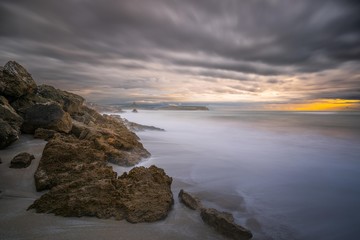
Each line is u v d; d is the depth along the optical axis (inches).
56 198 287.3
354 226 328.2
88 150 419.2
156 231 259.8
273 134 1432.1
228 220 276.4
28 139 478.3
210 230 273.4
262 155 803.4
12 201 292.0
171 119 2893.7
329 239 297.1
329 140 1183.6
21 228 236.5
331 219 346.3
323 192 452.8
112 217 275.7
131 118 3070.9
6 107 485.1
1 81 543.2
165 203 310.0
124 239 236.5
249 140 1180.5
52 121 520.4
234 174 550.9
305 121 2532.0
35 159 391.2
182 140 1117.1
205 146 955.3
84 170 357.7
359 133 1451.8
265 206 381.1
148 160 619.5
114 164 494.9
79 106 806.5
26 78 621.9
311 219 344.5
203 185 463.8
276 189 462.6
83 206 276.8
